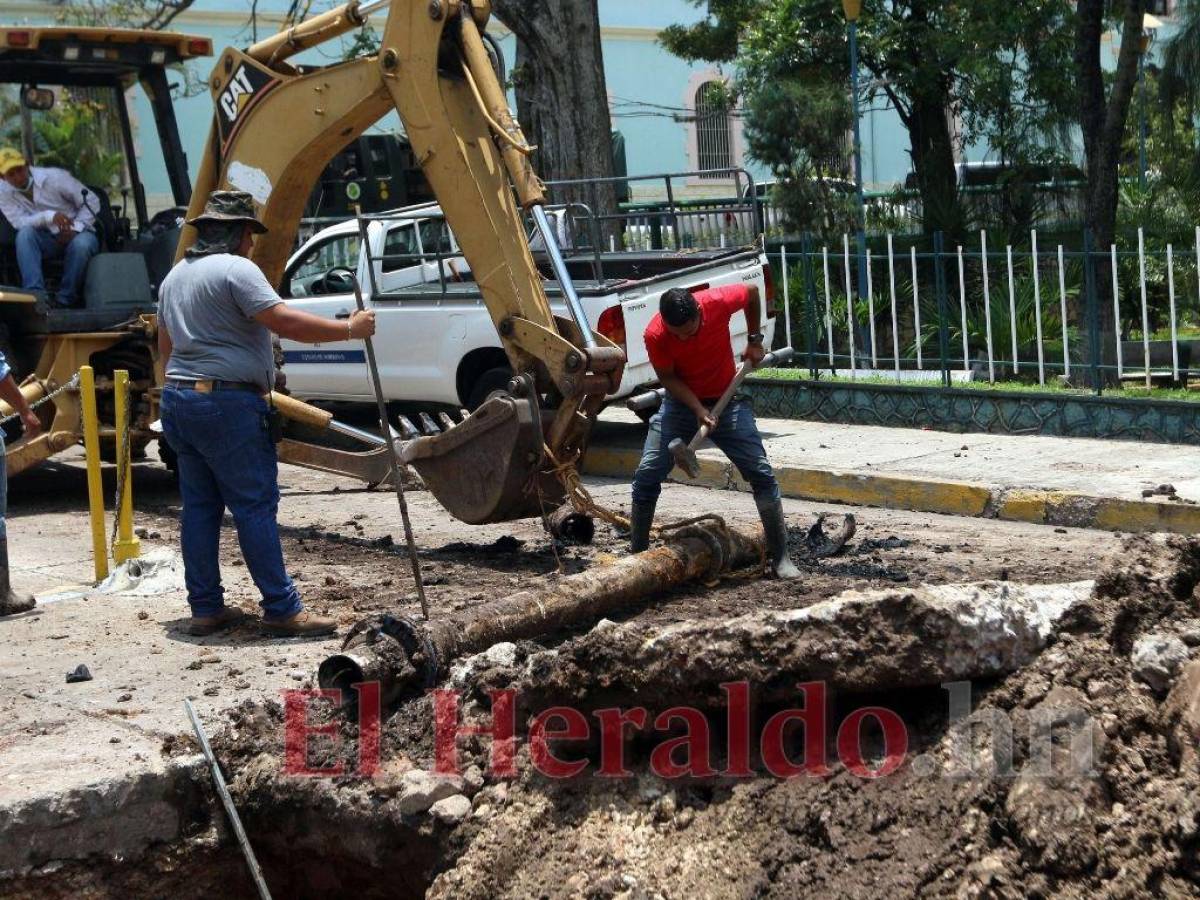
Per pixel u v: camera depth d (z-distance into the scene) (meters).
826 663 4.63
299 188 8.93
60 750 5.18
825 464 10.57
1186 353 12.92
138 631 6.84
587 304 11.15
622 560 6.70
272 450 6.68
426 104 7.92
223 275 6.49
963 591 4.71
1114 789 4.24
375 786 4.95
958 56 16.72
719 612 6.57
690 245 14.55
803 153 17.14
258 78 8.84
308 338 6.51
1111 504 8.77
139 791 4.98
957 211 16.42
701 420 6.98
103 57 11.05
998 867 4.11
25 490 11.70
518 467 7.66
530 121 16.00
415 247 13.21
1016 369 12.46
